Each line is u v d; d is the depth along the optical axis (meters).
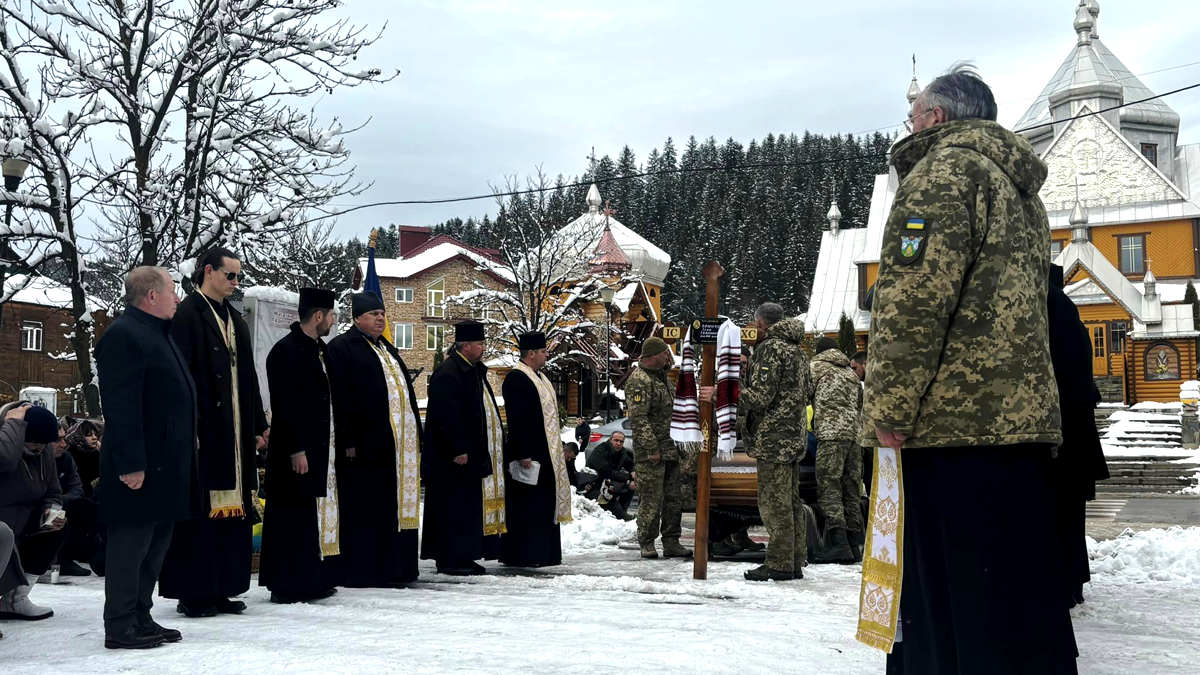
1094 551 9.56
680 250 120.38
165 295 5.32
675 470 10.16
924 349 2.98
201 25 15.34
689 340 8.18
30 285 16.38
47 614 6.20
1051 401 3.03
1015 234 3.07
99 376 5.05
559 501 9.55
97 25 14.83
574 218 44.06
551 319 36.81
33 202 14.12
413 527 8.19
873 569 3.34
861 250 54.94
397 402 8.16
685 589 7.36
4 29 14.20
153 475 5.05
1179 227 49.12
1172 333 42.19
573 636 4.90
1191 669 4.38
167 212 15.26
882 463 3.33
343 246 41.69
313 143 16.08
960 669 2.97
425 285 54.06
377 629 5.23
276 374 7.07
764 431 7.82
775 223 118.50
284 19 15.66
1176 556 8.60
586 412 46.91
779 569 7.81
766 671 4.09
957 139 3.21
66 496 9.50
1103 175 50.91
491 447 9.25
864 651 4.59
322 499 7.27
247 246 15.91
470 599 6.74
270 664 4.24
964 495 3.00
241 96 15.88
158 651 4.73
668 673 4.00
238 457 6.34
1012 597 2.94
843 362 9.69
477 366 9.30
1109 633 5.46
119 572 4.94
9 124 14.20
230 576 6.24
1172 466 24.89
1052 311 6.26
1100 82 53.66
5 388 47.81
